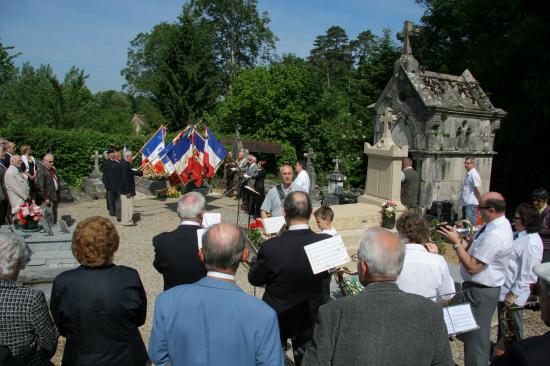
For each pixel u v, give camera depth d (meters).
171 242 3.78
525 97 17.31
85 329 2.80
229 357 2.25
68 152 19.33
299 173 8.90
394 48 28.28
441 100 12.56
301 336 3.63
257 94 30.78
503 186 19.22
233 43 41.22
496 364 1.90
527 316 6.28
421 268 3.46
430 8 24.34
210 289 2.39
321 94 33.38
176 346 2.30
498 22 19.31
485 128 13.45
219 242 2.46
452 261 8.68
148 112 35.06
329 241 3.56
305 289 3.57
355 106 29.42
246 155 16.14
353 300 2.30
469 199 10.35
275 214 7.46
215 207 14.81
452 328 3.42
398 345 2.15
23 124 19.03
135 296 2.99
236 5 40.03
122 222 11.67
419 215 3.68
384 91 13.74
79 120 30.52
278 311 3.53
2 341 2.62
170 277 3.74
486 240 4.10
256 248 7.44
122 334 2.90
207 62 35.28
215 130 32.81
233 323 2.28
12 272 2.77
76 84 31.33
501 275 4.15
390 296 2.29
